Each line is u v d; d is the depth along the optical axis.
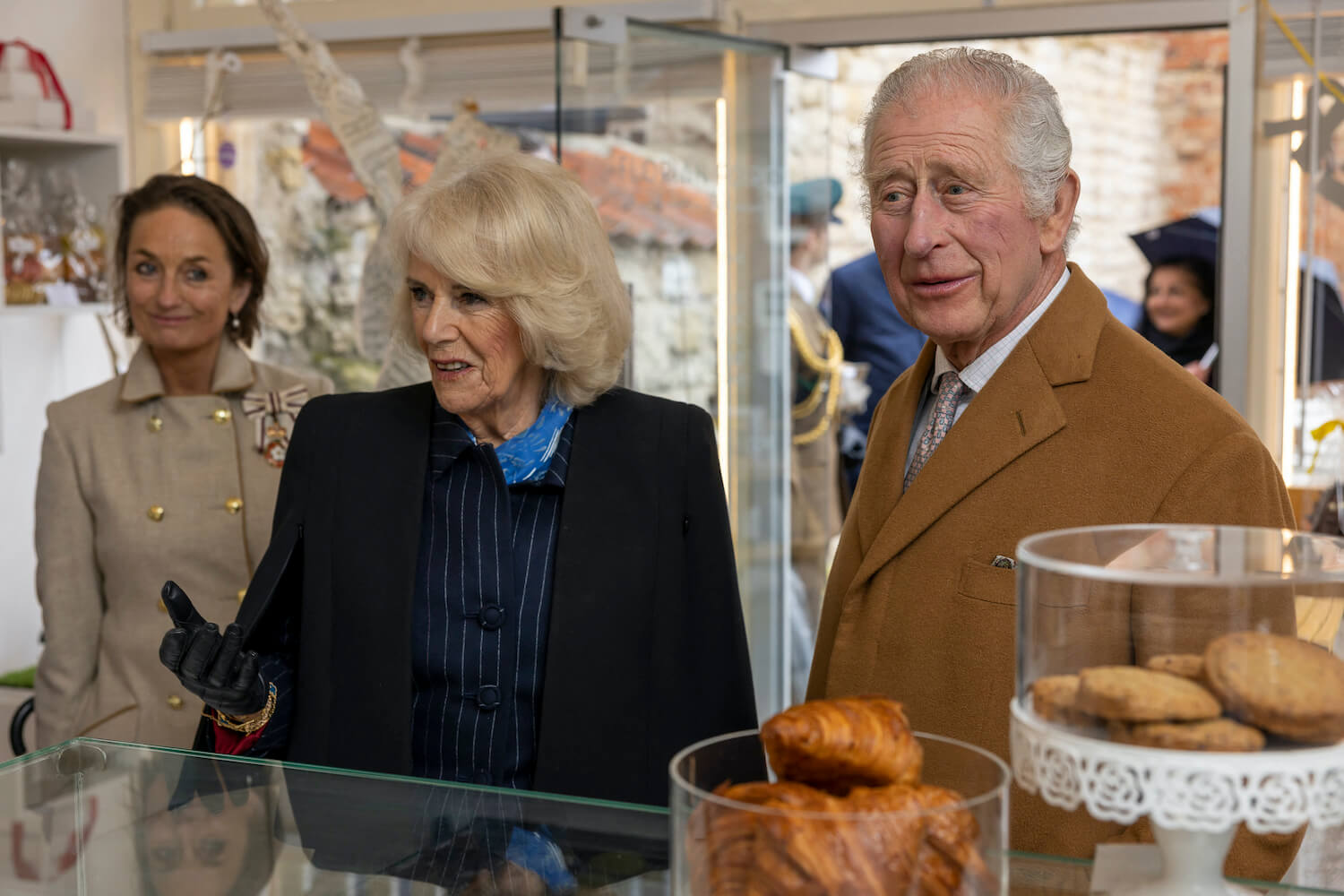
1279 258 2.92
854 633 1.37
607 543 1.43
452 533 1.44
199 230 2.04
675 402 1.53
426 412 1.49
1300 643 0.69
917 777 0.73
